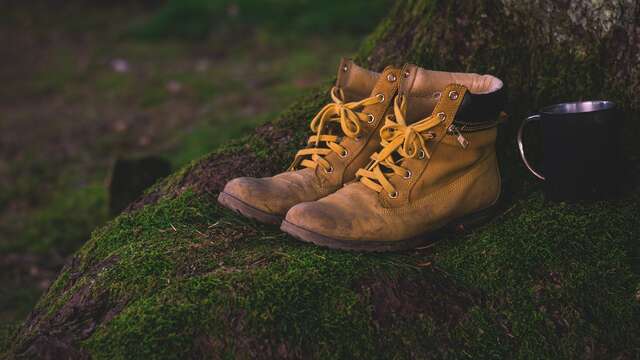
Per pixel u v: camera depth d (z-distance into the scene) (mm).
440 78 1236
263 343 1075
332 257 1150
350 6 4375
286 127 1440
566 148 1188
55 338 1120
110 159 2652
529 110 1337
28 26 5047
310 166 1261
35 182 2490
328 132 1344
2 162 2693
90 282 1200
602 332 1124
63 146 2820
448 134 1191
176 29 4484
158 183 1430
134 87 3504
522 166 1321
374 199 1188
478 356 1108
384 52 1468
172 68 3779
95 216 2172
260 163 1380
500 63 1360
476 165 1223
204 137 2701
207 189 1333
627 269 1155
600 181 1195
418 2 1459
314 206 1174
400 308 1115
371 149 1254
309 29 4242
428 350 1102
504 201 1281
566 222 1193
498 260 1171
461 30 1387
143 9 5359
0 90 3639
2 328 1410
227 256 1180
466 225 1230
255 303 1092
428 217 1200
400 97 1232
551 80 1322
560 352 1116
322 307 1102
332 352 1083
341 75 1271
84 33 4762
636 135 1266
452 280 1160
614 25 1270
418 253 1215
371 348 1091
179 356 1070
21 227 2150
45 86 3650
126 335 1083
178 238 1230
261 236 1230
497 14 1363
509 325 1129
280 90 3186
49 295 1267
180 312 1089
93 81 3678
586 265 1158
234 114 2938
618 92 1279
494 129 1221
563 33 1310
